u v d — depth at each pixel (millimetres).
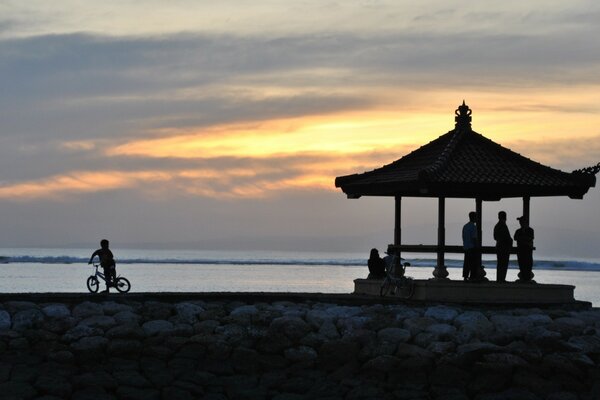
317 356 34062
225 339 34438
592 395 32469
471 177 39062
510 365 33125
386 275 41438
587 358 34031
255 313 35656
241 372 33375
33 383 31234
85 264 163125
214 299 37469
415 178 39000
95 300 36688
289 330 34656
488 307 38438
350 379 32781
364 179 43469
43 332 33938
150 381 32219
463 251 40531
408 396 31906
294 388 32250
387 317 35938
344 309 36719
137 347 33688
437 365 33250
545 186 39344
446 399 31734
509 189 39844
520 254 40906
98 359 33312
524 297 39719
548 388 32625
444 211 40469
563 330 35719
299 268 164500
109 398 30922
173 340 34156
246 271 141000
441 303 38312
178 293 38000
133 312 35688
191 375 32656
